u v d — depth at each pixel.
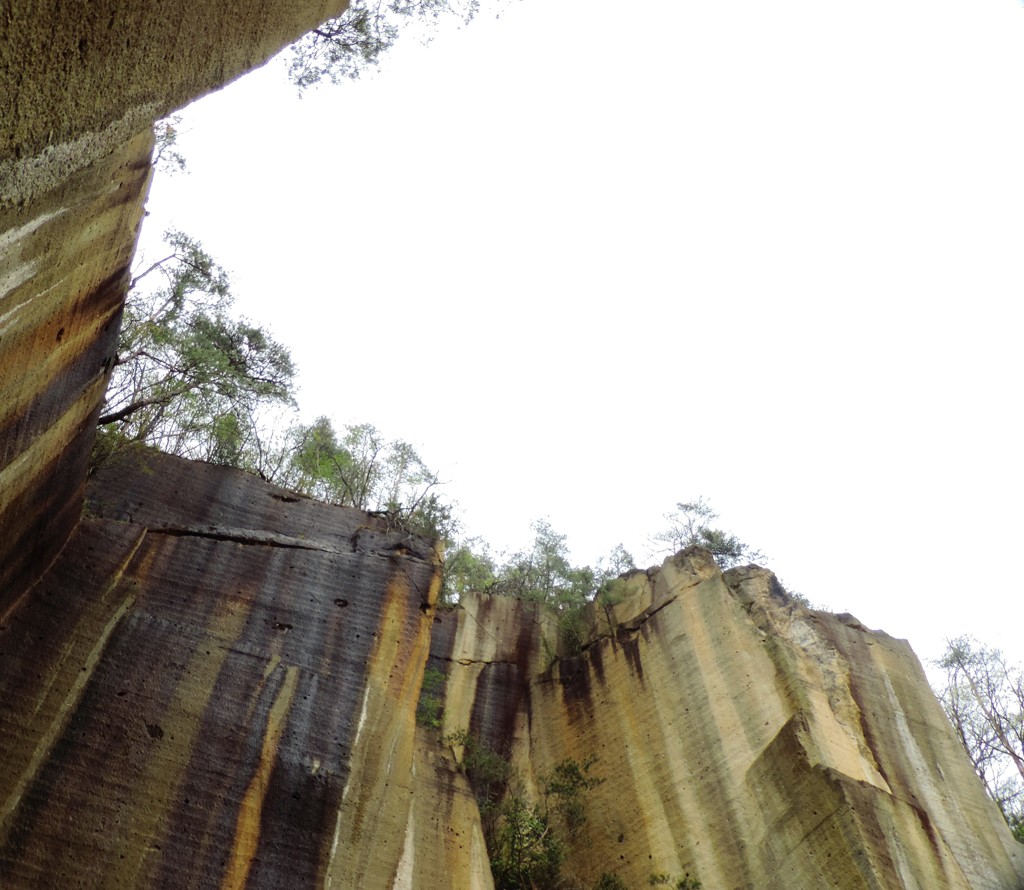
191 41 9.29
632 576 27.78
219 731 15.02
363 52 17.12
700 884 19.66
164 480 19.23
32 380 11.23
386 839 15.30
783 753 20.00
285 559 18.20
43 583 15.05
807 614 24.30
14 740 13.10
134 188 12.36
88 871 12.55
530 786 23.81
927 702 23.81
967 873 19.14
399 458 28.64
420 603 18.66
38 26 6.80
